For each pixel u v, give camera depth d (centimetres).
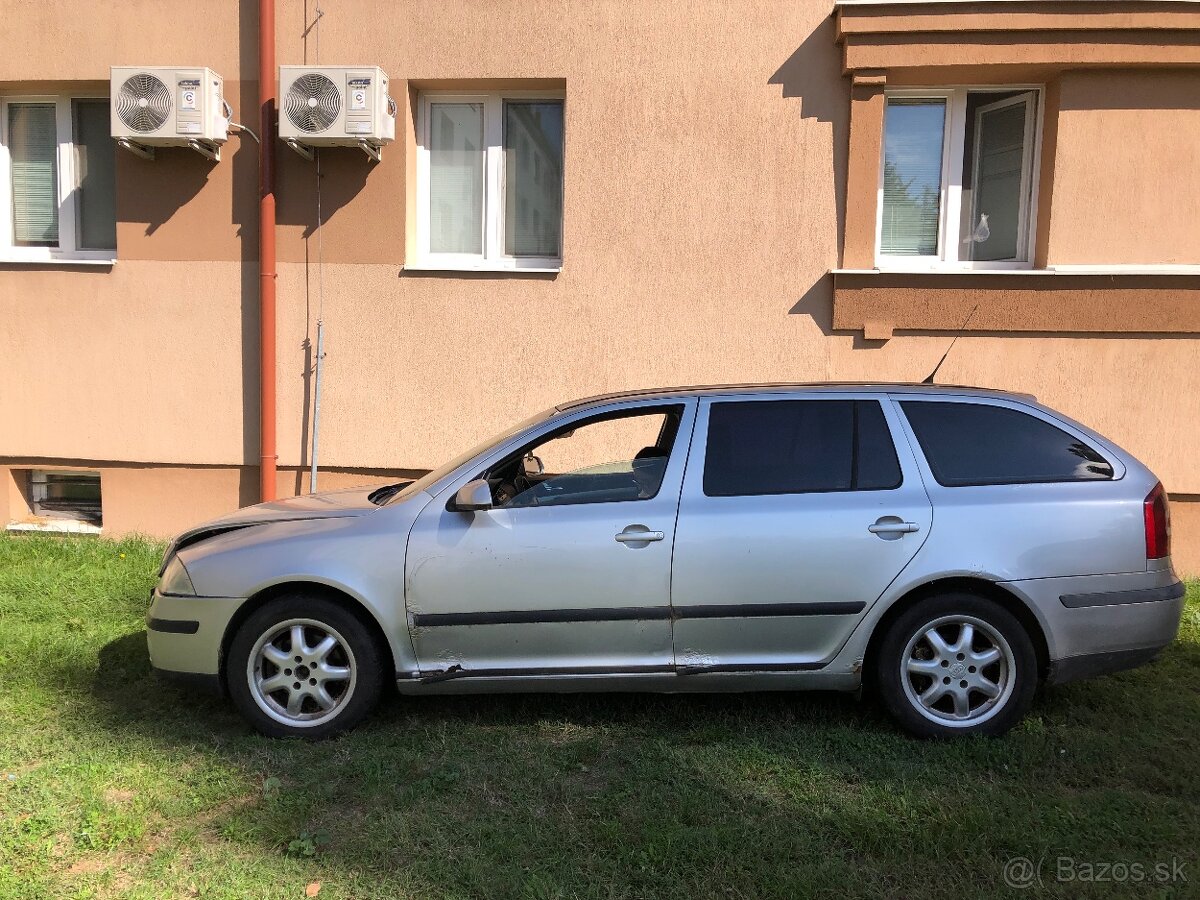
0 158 754
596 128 685
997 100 690
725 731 413
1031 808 344
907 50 641
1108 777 374
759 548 399
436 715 433
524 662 406
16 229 767
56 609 577
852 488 409
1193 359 652
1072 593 398
